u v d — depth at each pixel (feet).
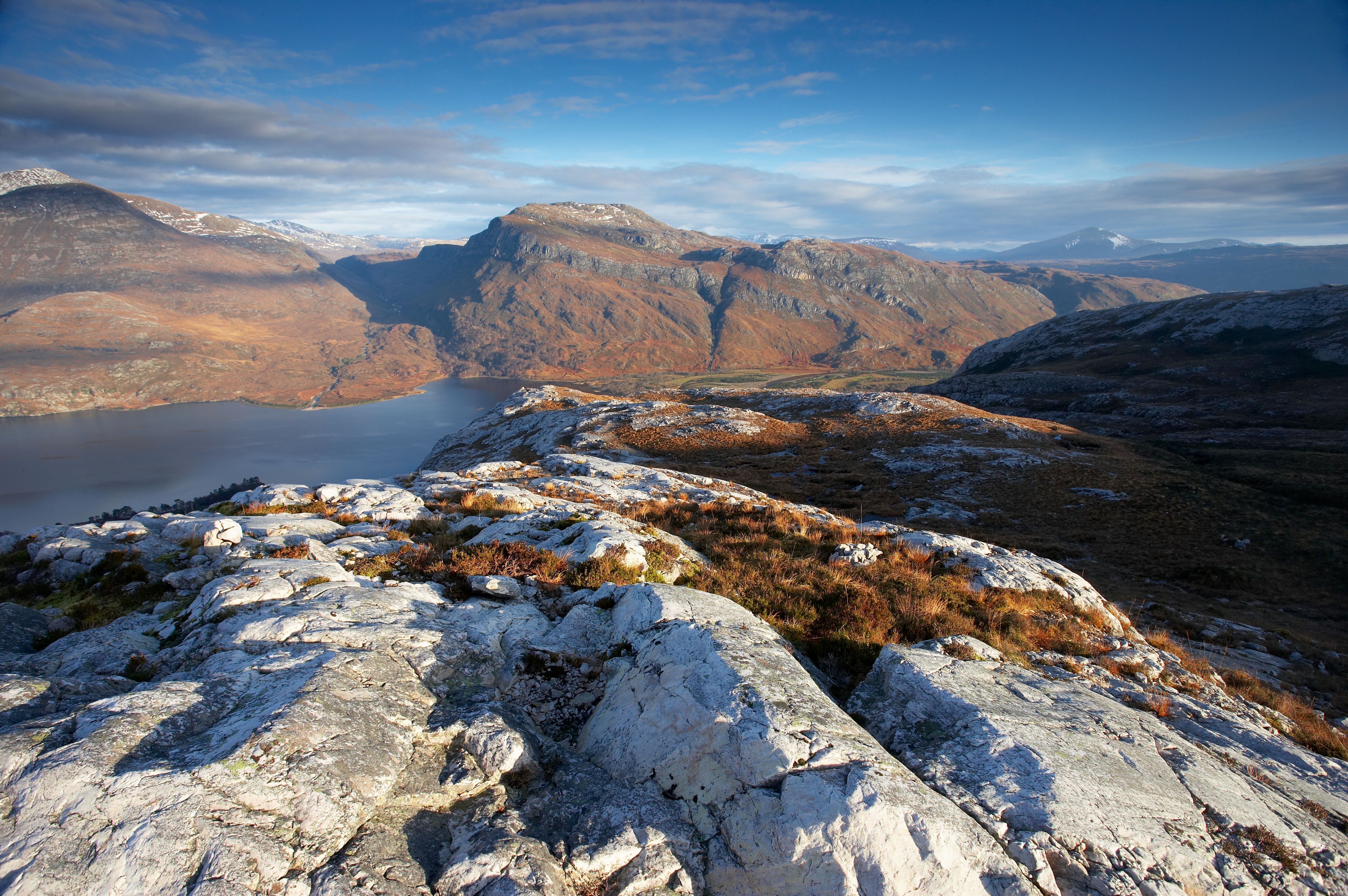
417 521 53.36
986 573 50.21
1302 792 25.91
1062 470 171.01
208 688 23.27
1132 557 121.60
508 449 245.65
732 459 197.06
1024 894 17.44
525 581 39.47
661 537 50.52
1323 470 173.06
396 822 19.71
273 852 17.25
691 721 23.52
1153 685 37.29
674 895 18.54
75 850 16.63
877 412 240.73
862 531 62.90
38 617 34.06
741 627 31.22
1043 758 22.47
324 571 37.11
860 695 29.37
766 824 19.45
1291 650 76.69
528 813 21.40
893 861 17.99
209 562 41.16
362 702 23.24
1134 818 20.42
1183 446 223.71
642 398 335.06
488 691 27.96
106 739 19.36
